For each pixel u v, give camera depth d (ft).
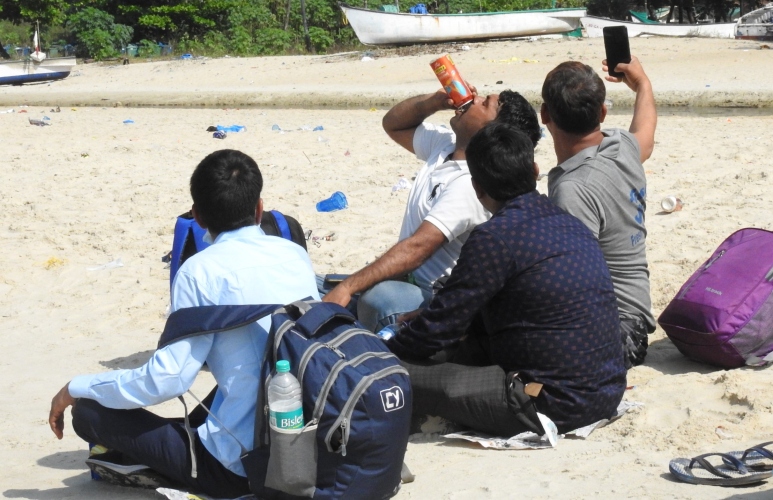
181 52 169.99
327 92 101.96
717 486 14.48
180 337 13.97
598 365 16.99
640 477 15.05
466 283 16.38
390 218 38.96
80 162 55.42
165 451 14.83
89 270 34.37
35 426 20.62
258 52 166.50
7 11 173.68
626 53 22.38
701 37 137.49
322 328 14.08
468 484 15.21
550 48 123.03
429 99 20.99
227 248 14.61
